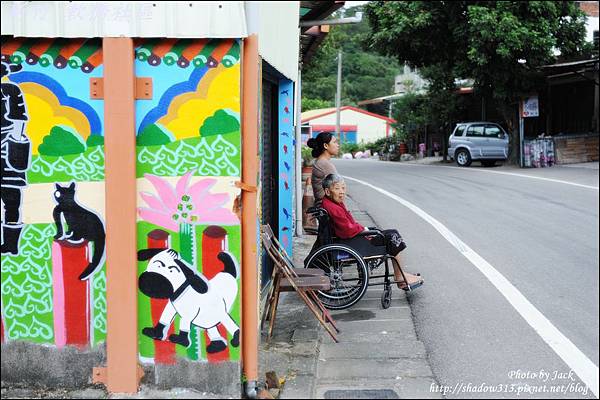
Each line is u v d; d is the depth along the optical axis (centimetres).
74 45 444
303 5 904
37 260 459
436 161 3262
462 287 782
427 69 3048
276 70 632
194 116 448
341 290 684
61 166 452
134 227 450
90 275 459
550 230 1136
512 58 2423
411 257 940
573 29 2505
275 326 627
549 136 2656
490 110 3102
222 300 459
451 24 2494
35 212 456
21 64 446
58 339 464
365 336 614
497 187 1786
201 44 444
